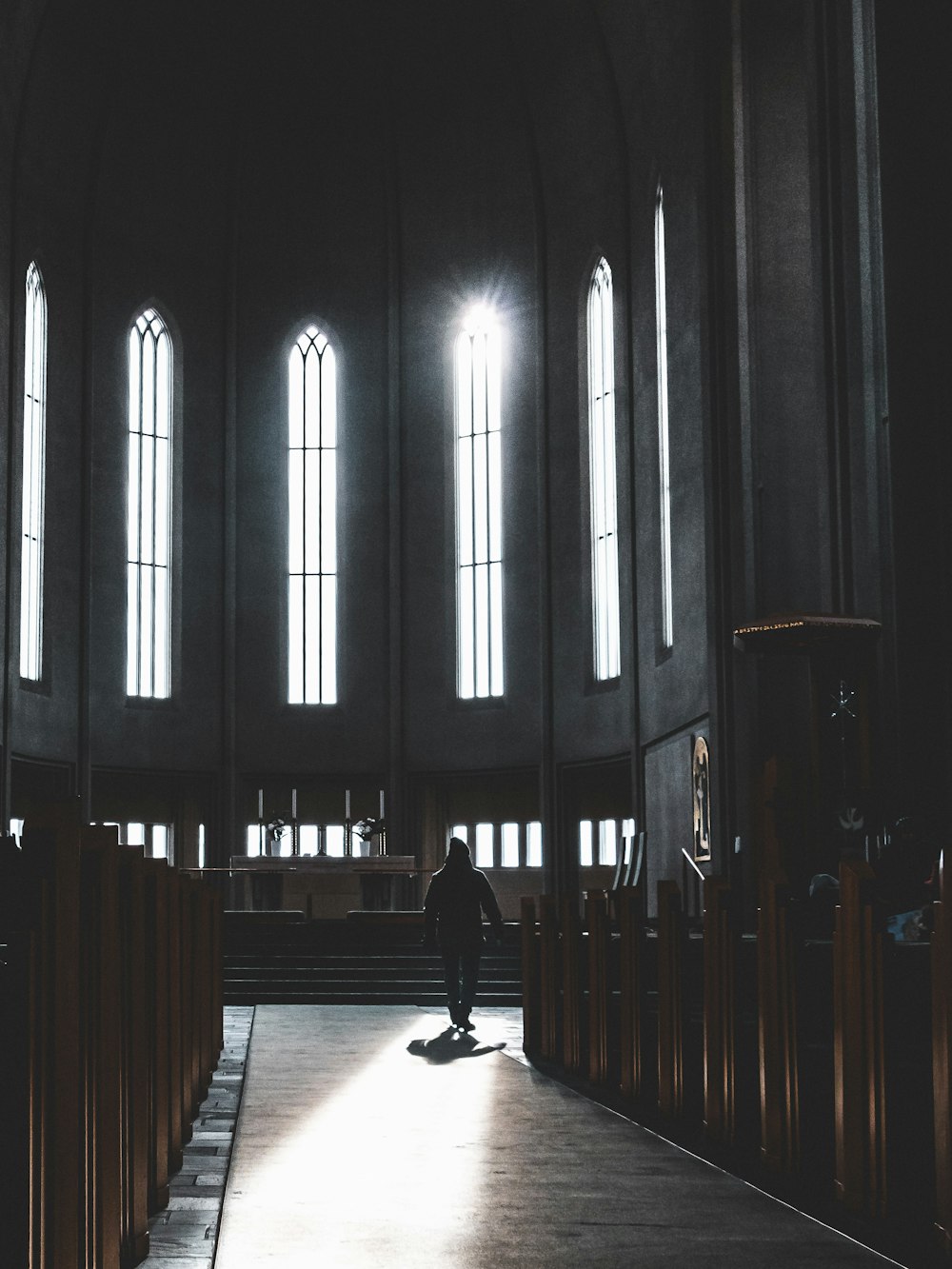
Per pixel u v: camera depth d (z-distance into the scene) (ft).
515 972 63.00
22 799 86.43
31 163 88.12
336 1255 16.24
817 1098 21.20
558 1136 24.79
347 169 99.19
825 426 50.57
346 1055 38.78
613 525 86.99
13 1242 12.34
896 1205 17.94
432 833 95.20
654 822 78.02
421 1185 20.34
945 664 41.57
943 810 41.34
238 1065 36.22
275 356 98.27
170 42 94.07
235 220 98.43
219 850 94.63
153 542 94.48
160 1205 18.78
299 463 97.86
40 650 87.71
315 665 96.58
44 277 89.40
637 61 79.87
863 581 49.08
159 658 93.97
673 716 73.51
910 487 42.04
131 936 15.98
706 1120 23.99
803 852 43.19
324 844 95.66
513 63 92.68
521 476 93.40
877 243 48.78
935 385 42.09
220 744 95.09
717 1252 16.28
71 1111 12.62
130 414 93.97
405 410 97.76
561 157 90.99
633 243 82.58
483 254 96.07
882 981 17.58
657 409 78.33
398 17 96.12
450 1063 36.52
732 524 63.72
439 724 94.84
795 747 59.88
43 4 84.58
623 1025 29.48
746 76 64.69
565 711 89.56
